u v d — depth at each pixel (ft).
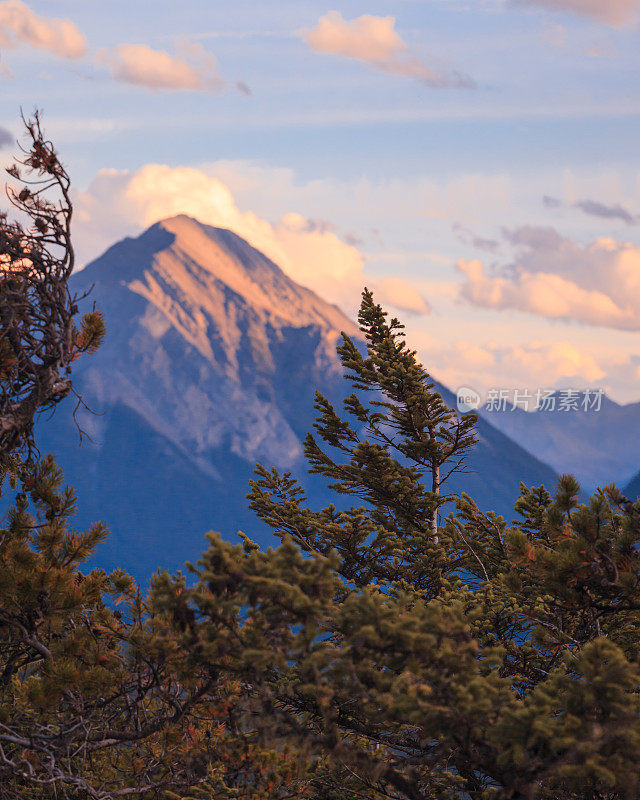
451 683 59.52
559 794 69.87
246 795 82.53
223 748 81.20
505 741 57.31
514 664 108.88
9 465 80.84
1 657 82.74
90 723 79.00
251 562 62.18
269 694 71.00
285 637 63.05
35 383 75.00
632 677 59.36
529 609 93.40
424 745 86.58
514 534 83.05
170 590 63.41
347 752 70.44
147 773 84.43
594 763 54.60
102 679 71.77
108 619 75.82
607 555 79.10
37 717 79.56
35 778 70.95
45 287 74.64
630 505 79.05
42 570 72.59
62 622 77.36
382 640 60.08
